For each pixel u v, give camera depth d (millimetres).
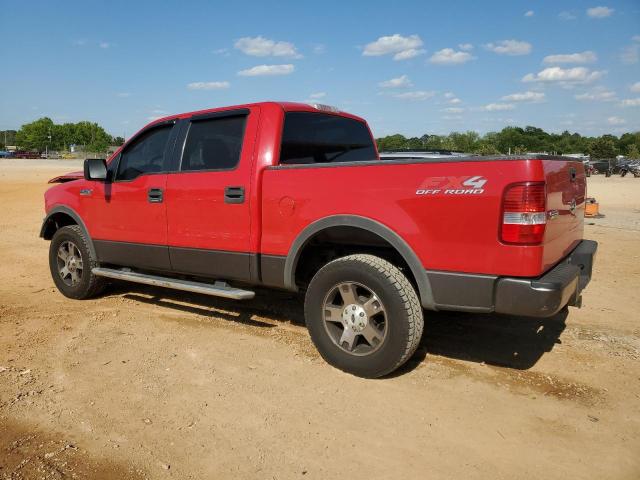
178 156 4965
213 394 3676
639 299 6055
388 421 3338
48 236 6496
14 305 5770
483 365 4195
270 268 4355
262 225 4367
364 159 5648
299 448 3047
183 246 4902
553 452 3029
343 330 4000
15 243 9844
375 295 3750
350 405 3531
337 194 3920
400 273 3738
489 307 3436
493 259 3369
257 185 4340
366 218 3797
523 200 3252
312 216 4055
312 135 4852
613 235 10844
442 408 3504
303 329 4996
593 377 3988
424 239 3582
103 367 4113
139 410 3455
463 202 3426
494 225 3340
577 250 4250
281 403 3553
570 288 3561
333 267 3939
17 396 3619
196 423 3303
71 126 149500
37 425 3262
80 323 5145
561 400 3629
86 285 5844
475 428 3268
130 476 2787
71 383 3832
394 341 3689
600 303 5902
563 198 3787
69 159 79688
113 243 5527
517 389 3785
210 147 4762
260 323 5168
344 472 2840
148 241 5191
